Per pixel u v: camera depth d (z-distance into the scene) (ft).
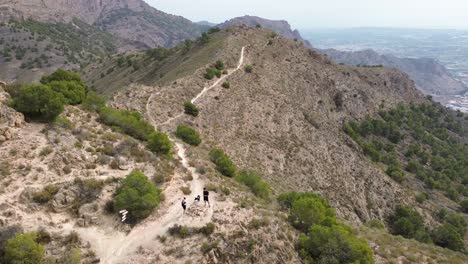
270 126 311.47
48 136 124.06
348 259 112.57
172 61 517.96
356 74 636.07
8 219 92.22
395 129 558.15
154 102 277.64
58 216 100.27
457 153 593.01
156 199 114.11
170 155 161.38
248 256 101.60
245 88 353.92
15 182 103.30
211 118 285.02
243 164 238.27
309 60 518.37
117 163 126.21
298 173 268.00
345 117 499.92
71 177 111.24
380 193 317.22
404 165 490.90
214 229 105.70
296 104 377.30
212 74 354.74
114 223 105.09
